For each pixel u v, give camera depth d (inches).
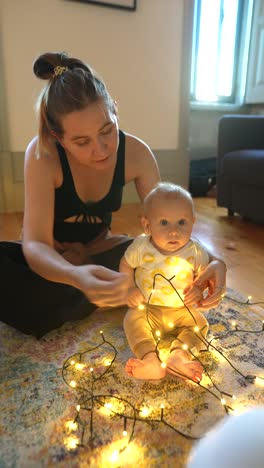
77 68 32.5
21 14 84.2
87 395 29.0
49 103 31.8
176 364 29.4
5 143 90.7
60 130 31.9
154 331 34.3
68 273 30.9
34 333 36.8
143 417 26.8
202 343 33.9
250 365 32.5
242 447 13.4
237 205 86.3
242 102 134.6
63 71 32.0
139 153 41.5
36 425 25.9
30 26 85.7
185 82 107.1
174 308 34.7
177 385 30.2
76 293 37.9
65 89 30.2
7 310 37.1
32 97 90.2
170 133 110.1
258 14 120.0
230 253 63.6
